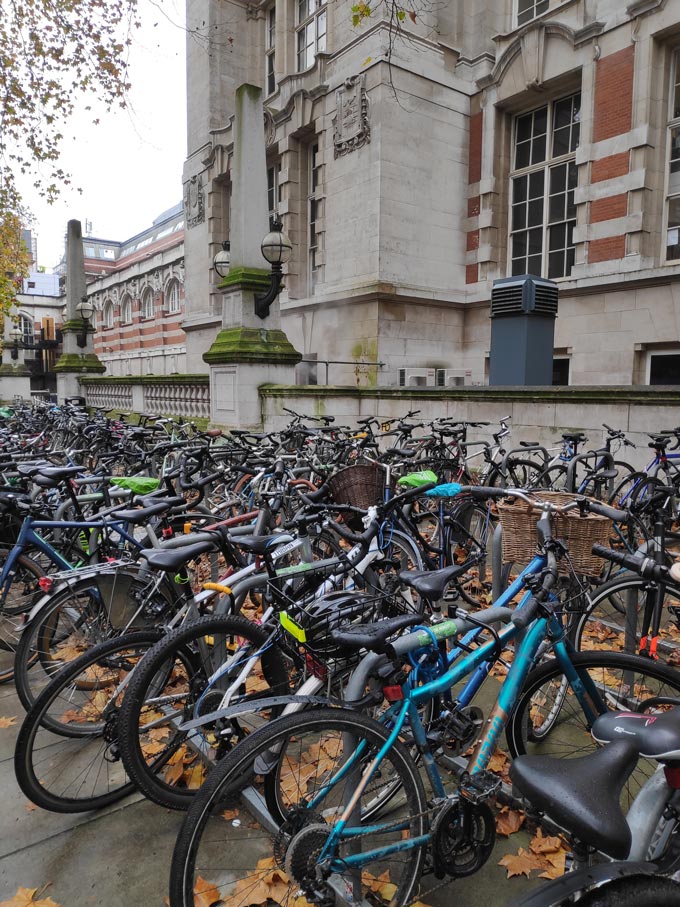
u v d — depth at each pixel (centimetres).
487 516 452
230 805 224
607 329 1061
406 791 180
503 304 837
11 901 191
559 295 1119
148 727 231
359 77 1195
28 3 877
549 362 840
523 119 1248
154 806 238
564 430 698
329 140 1284
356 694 179
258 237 970
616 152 1035
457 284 1300
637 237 1017
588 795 123
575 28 1073
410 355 1239
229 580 261
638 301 1020
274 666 241
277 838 175
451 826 182
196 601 242
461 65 1274
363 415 914
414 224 1225
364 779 169
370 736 174
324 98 1299
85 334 1766
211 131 1662
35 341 4294
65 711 241
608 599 292
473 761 183
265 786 197
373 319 1202
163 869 205
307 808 175
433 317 1268
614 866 125
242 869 195
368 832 170
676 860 156
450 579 202
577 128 1150
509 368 834
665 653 307
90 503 392
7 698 318
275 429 952
